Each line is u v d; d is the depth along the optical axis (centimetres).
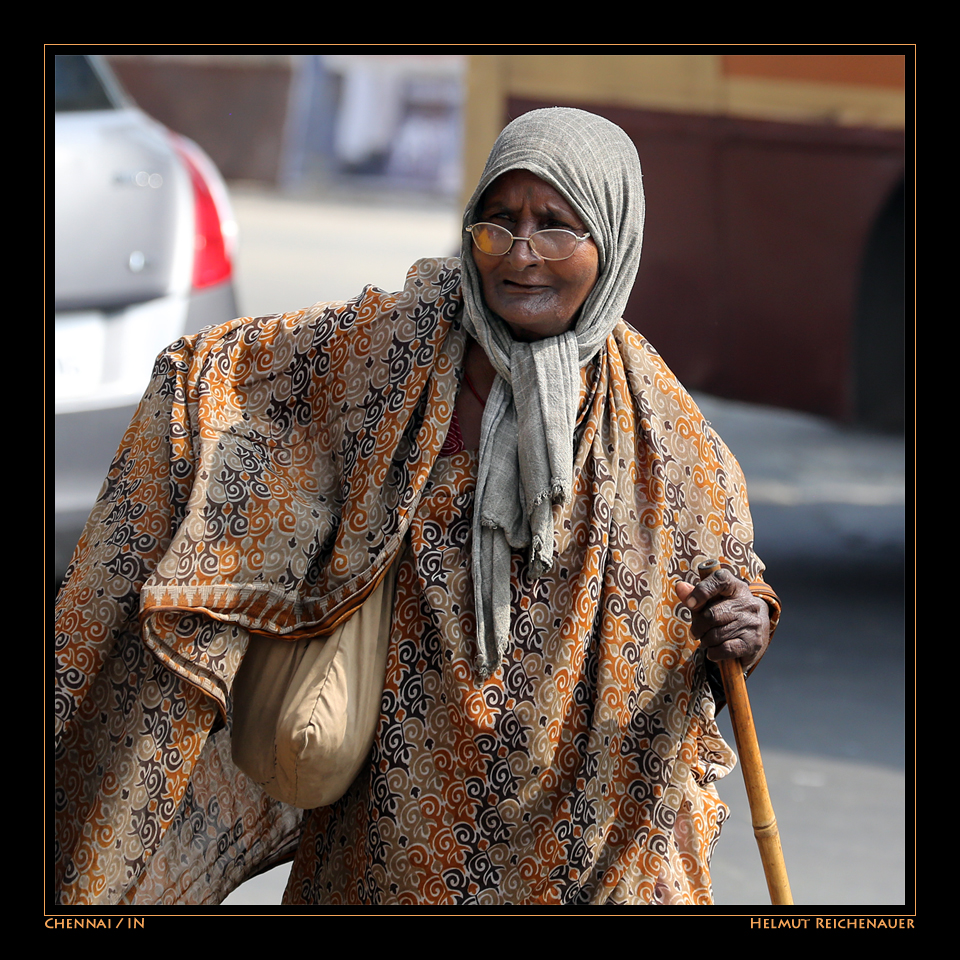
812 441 4009
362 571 780
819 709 1823
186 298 1708
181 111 9106
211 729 791
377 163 9438
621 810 801
